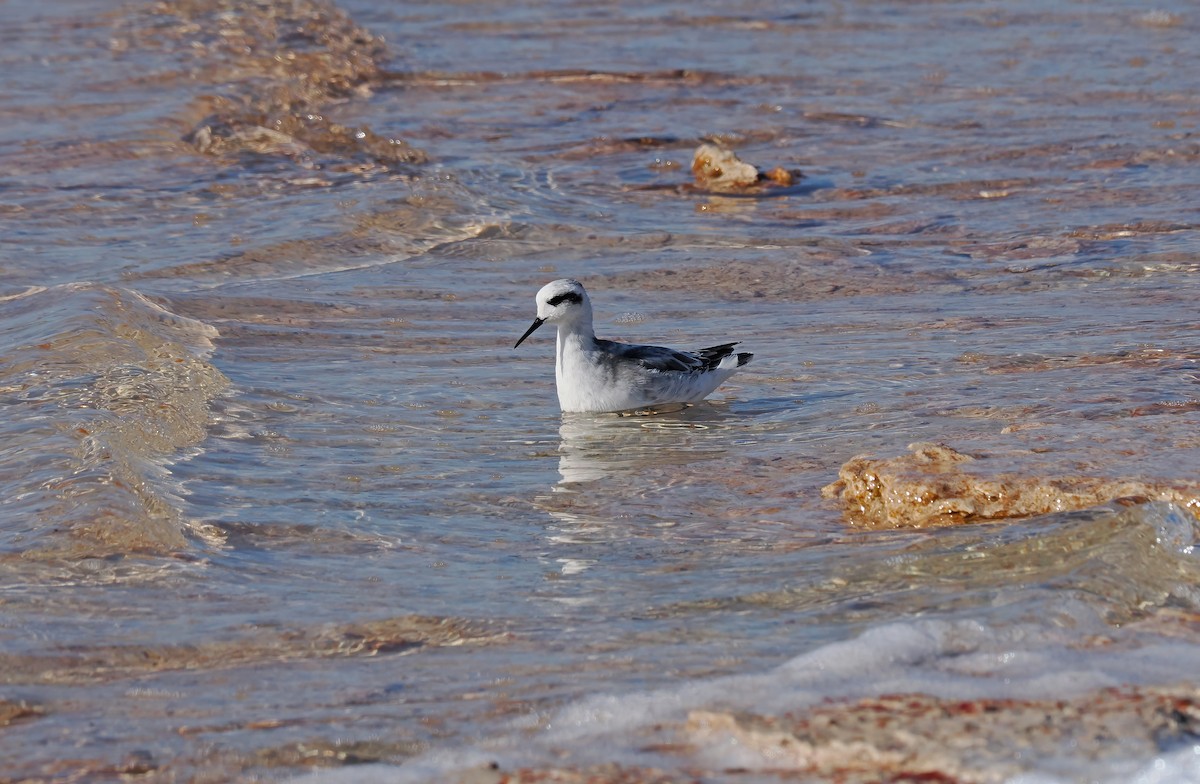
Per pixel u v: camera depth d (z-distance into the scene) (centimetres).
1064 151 2845
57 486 1218
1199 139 2888
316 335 1827
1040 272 2073
